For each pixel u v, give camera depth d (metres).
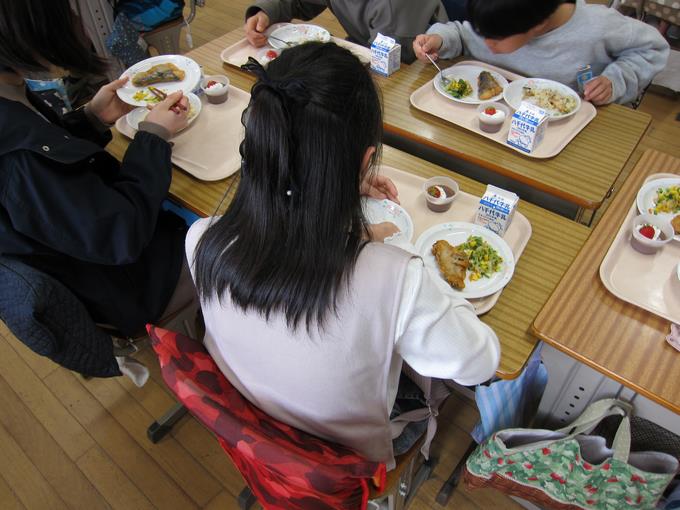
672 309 1.07
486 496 1.59
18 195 1.06
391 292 0.74
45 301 1.08
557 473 1.24
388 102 1.65
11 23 0.98
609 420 1.33
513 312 1.09
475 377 0.87
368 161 0.75
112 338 1.42
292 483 0.76
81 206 1.11
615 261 1.17
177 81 1.71
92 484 1.68
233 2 3.96
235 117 1.61
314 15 2.31
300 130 0.66
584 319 1.06
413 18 1.91
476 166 1.52
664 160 1.39
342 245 0.72
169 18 2.78
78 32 1.11
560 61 1.70
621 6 2.62
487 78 1.65
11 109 1.07
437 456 1.67
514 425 1.38
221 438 0.88
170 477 1.68
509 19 1.42
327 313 0.73
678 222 1.20
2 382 1.92
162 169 1.29
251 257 0.73
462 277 1.11
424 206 1.33
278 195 0.70
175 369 0.82
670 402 0.93
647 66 1.64
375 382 0.81
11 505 1.64
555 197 1.42
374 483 0.98
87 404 1.86
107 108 1.59
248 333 0.80
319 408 0.81
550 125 1.53
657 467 1.20
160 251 1.42
